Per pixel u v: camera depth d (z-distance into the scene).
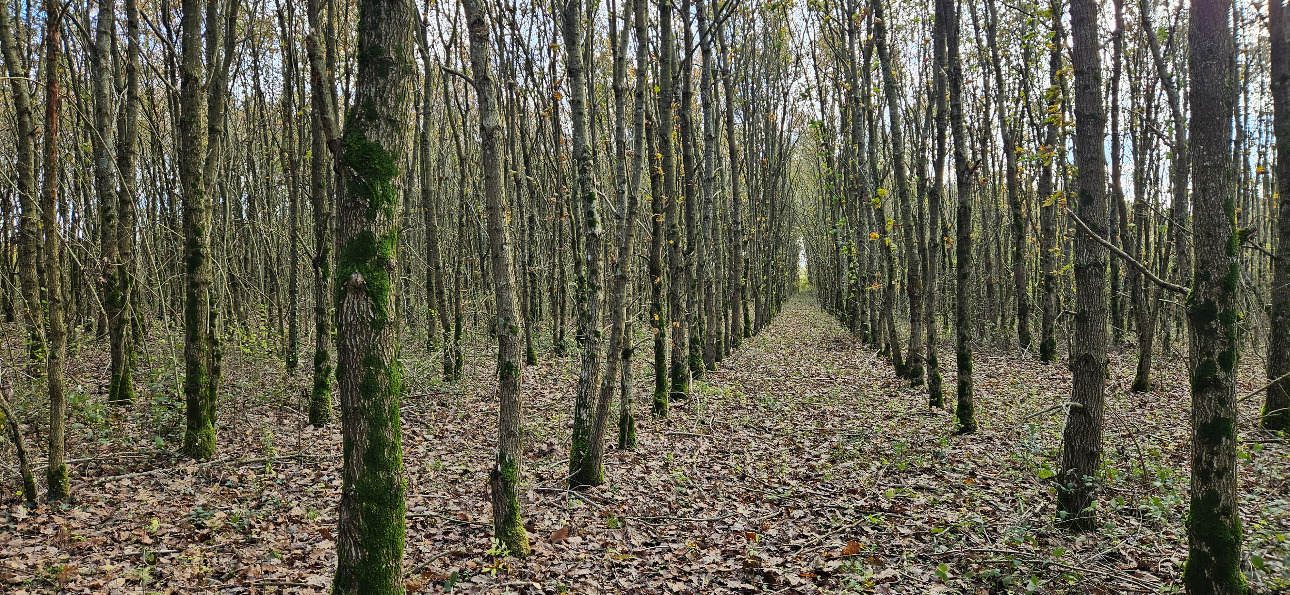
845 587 5.27
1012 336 21.36
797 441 9.98
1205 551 4.35
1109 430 9.79
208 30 8.34
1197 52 4.10
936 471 8.16
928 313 11.80
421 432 10.16
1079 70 5.76
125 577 5.17
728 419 11.37
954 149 9.87
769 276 29.06
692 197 12.56
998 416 11.12
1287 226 9.09
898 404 12.50
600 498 7.35
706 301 16.41
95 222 14.82
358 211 3.49
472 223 17.84
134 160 9.65
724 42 16.03
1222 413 4.24
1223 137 4.08
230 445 8.97
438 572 5.46
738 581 5.47
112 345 10.05
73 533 5.93
